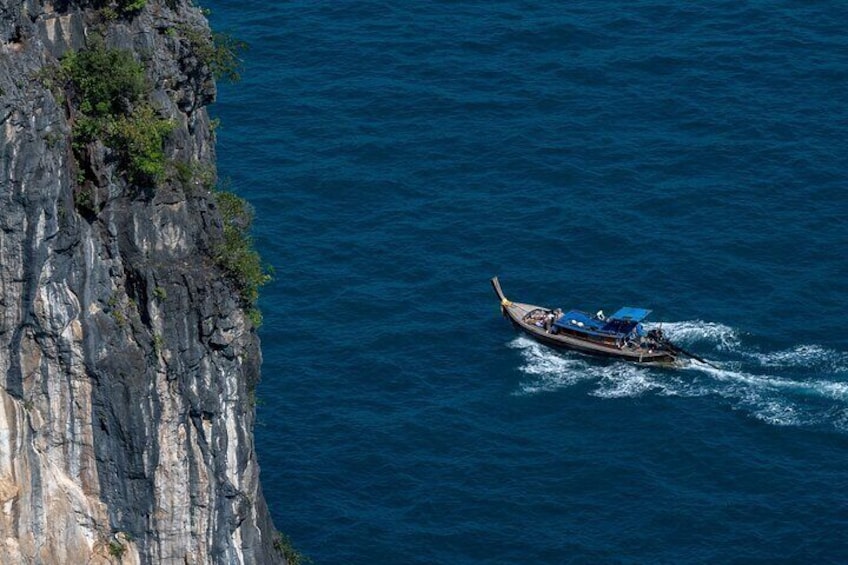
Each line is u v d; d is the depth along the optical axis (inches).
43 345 7219.5
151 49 7598.4
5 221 6875.0
